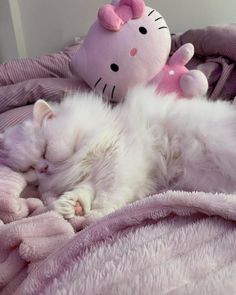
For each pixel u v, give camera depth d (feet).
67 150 1.29
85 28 2.69
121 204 1.23
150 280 0.70
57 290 0.71
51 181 1.31
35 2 2.63
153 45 1.54
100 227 0.85
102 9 1.51
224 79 1.78
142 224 0.88
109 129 1.34
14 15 2.62
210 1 2.53
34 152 1.27
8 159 1.31
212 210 0.85
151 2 2.52
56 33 2.72
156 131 1.37
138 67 1.53
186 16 2.57
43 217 0.98
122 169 1.26
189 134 1.31
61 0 2.61
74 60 1.64
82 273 0.74
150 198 0.89
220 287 0.69
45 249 0.90
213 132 1.28
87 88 1.69
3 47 2.75
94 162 1.31
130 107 1.43
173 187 1.34
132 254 0.76
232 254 0.77
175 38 2.07
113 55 1.53
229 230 0.83
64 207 1.11
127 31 1.53
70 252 0.81
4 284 0.88
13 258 0.91
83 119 1.35
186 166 1.30
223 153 1.24
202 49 1.94
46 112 1.31
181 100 1.45
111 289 0.70
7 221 1.07
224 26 1.91
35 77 2.01
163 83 1.55
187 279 0.71
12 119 1.56
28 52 2.81
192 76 1.52
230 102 1.57
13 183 1.19
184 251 0.78
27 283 0.78
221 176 1.27
